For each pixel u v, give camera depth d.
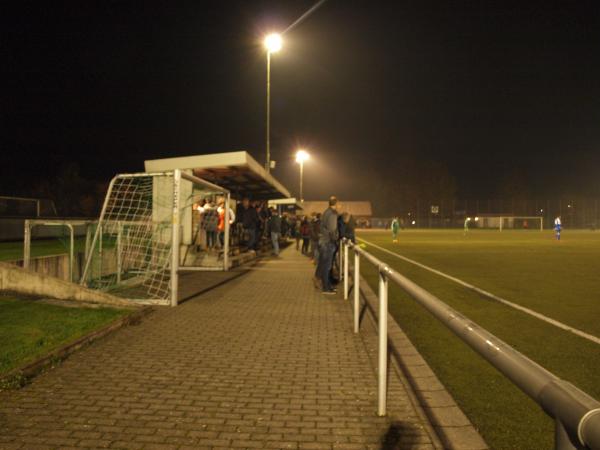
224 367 5.14
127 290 10.09
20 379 4.52
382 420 3.82
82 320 6.69
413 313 8.28
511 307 8.67
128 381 4.68
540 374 1.31
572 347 5.93
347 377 4.85
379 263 4.19
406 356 5.57
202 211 15.30
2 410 3.95
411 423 3.76
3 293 8.23
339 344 6.11
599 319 7.62
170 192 13.41
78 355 5.50
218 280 12.18
